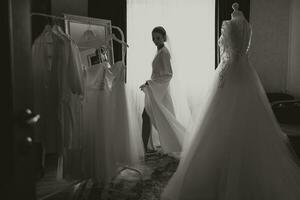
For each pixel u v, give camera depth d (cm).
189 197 207
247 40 239
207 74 399
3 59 77
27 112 84
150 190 248
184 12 392
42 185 257
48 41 216
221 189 200
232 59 236
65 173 229
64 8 358
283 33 416
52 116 209
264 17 412
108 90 236
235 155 203
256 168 201
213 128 220
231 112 218
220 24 394
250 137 209
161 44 341
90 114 233
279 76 423
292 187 198
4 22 76
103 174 233
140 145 291
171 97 343
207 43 397
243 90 224
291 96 402
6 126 79
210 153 215
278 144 219
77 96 216
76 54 212
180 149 324
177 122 328
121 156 247
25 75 89
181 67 395
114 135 244
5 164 78
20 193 85
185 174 215
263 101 230
